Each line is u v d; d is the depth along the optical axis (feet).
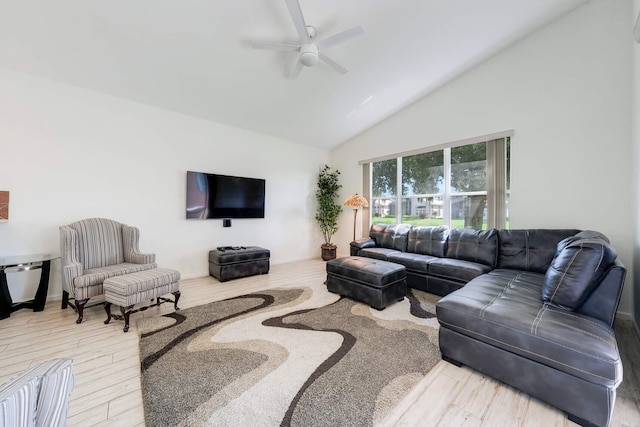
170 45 8.37
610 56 8.69
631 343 6.68
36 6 6.74
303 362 5.75
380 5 8.04
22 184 8.80
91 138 10.03
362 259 10.51
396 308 8.88
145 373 5.34
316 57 7.92
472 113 11.96
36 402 2.21
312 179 17.98
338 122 15.07
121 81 9.75
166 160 11.89
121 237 10.07
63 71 8.96
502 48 10.91
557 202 9.75
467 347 5.44
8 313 7.98
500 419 4.26
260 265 13.29
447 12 8.70
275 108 12.82
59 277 9.50
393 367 5.59
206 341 6.64
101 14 7.13
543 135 10.03
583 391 4.12
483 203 12.04
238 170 14.34
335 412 4.36
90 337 6.86
